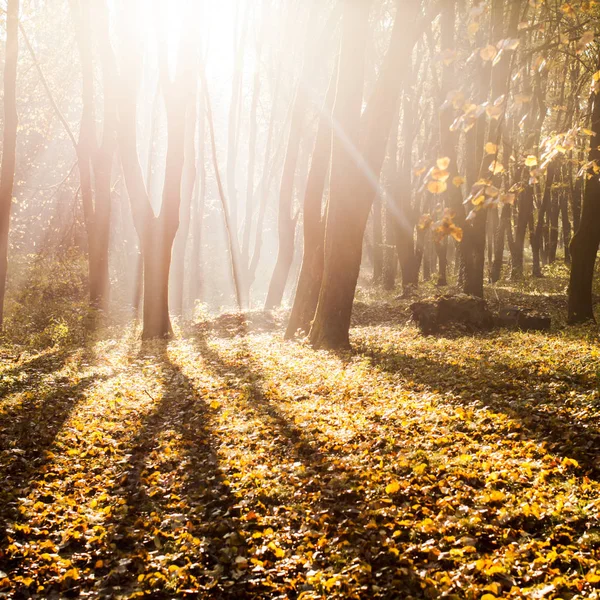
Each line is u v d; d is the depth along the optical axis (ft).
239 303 100.42
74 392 41.11
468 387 34.04
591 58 75.61
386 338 59.62
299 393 36.63
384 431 27.14
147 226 65.36
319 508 19.99
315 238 60.29
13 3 61.46
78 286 97.19
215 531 19.27
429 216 16.14
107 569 17.66
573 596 13.75
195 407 35.45
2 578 16.80
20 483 24.38
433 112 101.09
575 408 27.22
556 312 79.82
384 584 15.39
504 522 17.56
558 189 131.75
